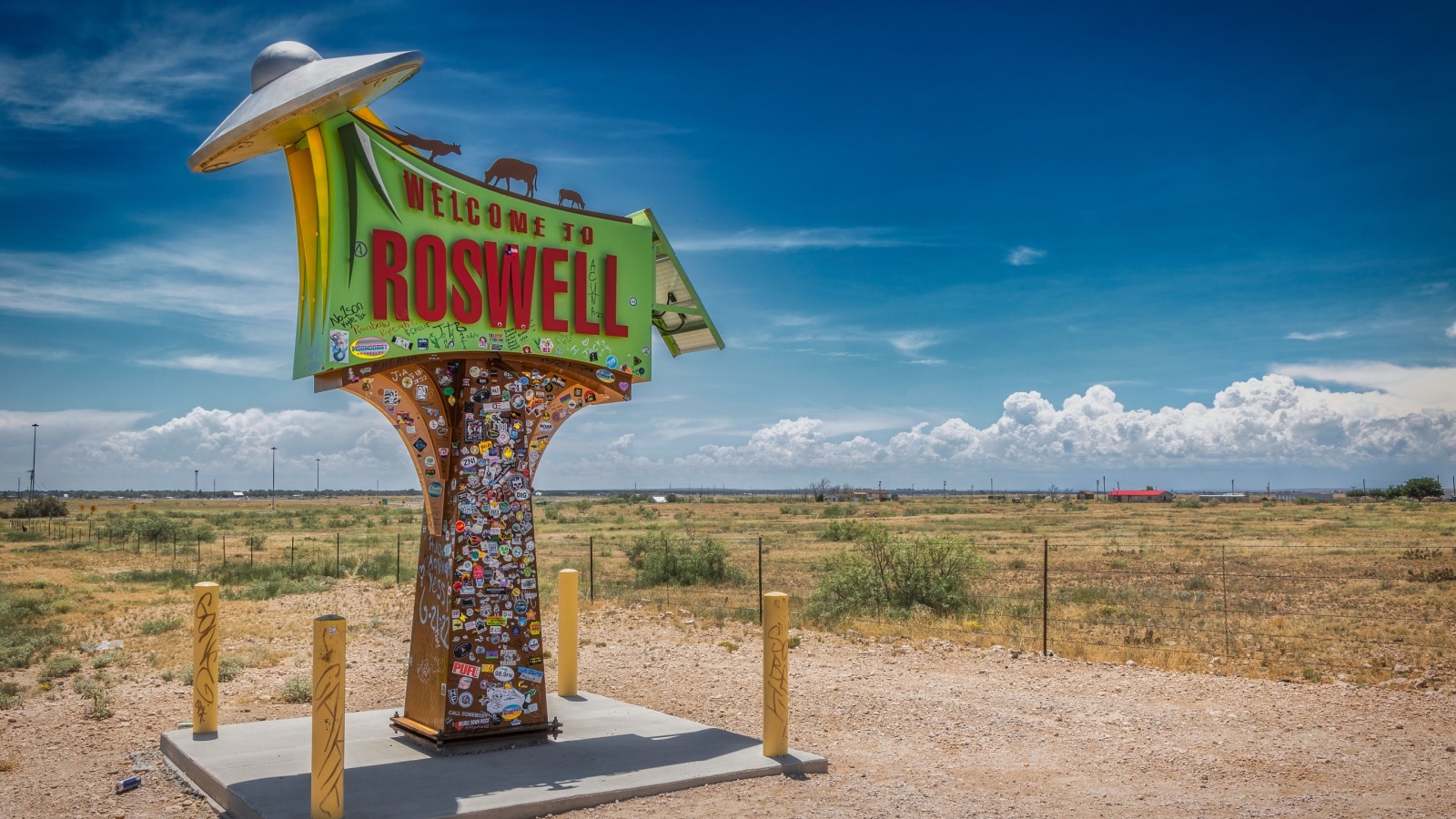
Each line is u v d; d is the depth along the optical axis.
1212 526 68.00
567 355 8.77
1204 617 19.53
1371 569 31.48
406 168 7.98
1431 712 10.54
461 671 8.21
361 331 7.69
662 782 7.41
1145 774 8.16
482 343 8.32
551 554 40.44
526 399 8.68
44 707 10.91
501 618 8.41
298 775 7.44
